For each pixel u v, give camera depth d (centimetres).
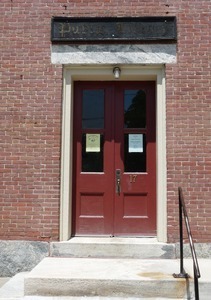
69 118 643
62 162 633
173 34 639
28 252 614
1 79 648
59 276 482
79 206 656
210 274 500
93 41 642
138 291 470
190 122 626
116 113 673
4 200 627
